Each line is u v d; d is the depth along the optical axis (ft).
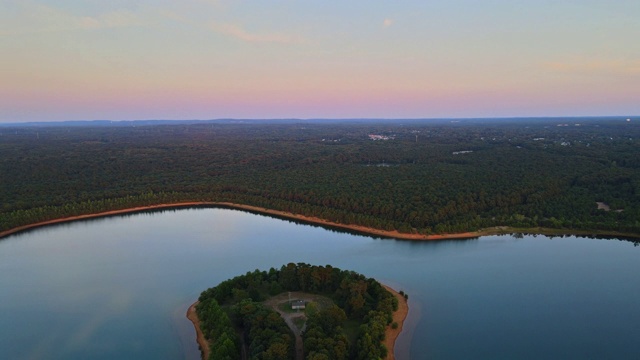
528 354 378.94
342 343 346.13
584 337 404.98
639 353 381.40
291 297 460.55
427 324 424.87
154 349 385.70
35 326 424.87
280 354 330.95
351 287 439.22
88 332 413.59
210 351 371.56
